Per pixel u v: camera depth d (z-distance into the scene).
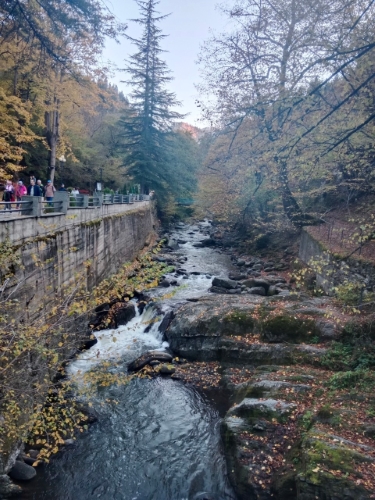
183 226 47.41
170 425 8.58
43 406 7.90
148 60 36.19
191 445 7.92
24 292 8.18
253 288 16.98
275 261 23.39
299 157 8.95
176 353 11.88
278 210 23.56
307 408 7.36
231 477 6.66
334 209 21.09
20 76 17.66
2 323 6.39
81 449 7.60
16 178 23.09
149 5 34.84
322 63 7.45
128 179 39.88
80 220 13.81
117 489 6.70
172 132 38.84
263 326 11.10
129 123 37.19
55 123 22.12
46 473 6.86
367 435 6.15
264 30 11.23
